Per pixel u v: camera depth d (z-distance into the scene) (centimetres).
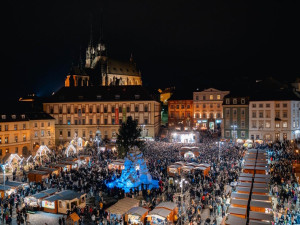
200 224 3625
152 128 11119
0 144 8806
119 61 17788
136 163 5256
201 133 11069
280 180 5031
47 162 7231
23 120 9488
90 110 11631
